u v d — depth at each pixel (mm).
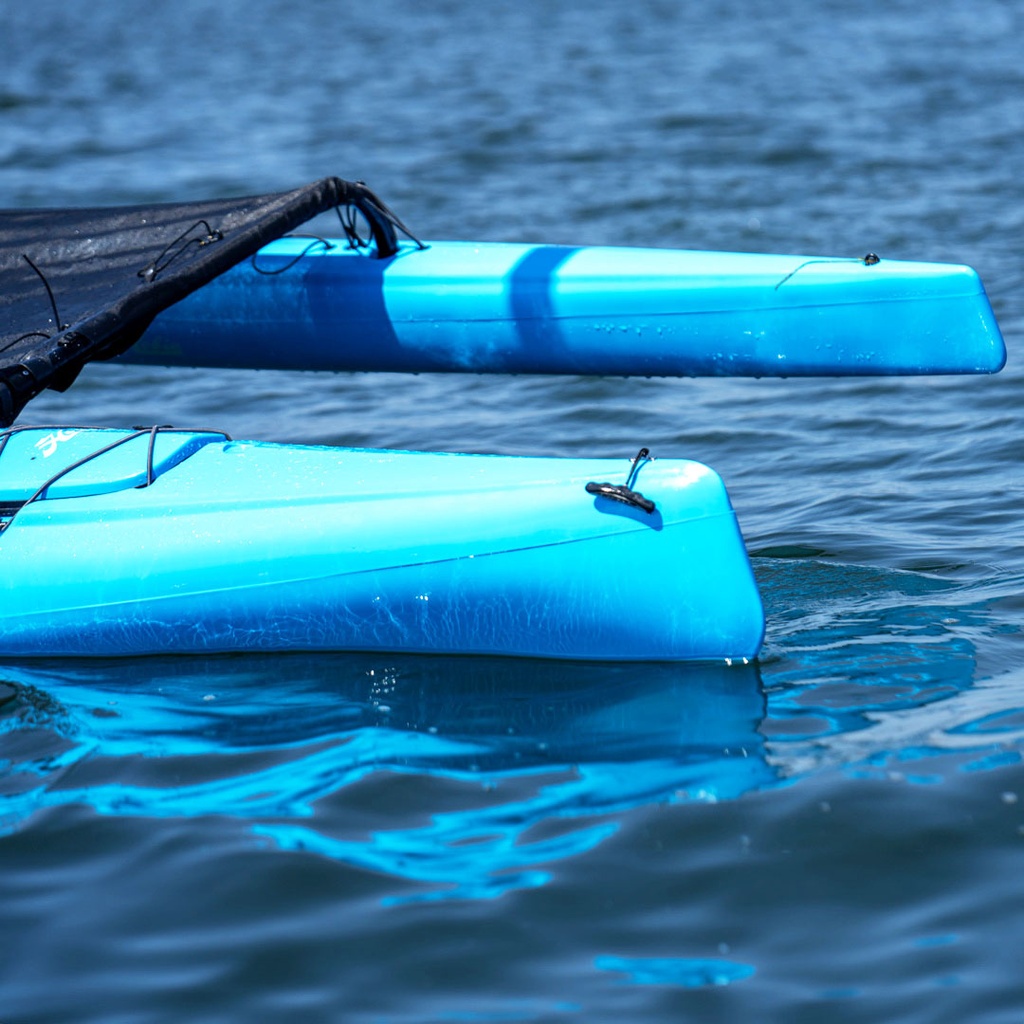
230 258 6766
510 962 3436
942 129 17391
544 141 17938
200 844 3980
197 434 5852
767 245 12359
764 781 4195
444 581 5145
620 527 5004
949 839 3846
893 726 4496
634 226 13289
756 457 7930
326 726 4699
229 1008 3307
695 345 7457
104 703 4961
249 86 24438
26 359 5852
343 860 3879
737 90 21328
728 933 3516
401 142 18328
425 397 9492
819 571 6012
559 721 4664
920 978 3316
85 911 3693
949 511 6707
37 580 5445
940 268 6953
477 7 37562
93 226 7703
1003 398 8578
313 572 5227
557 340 7660
